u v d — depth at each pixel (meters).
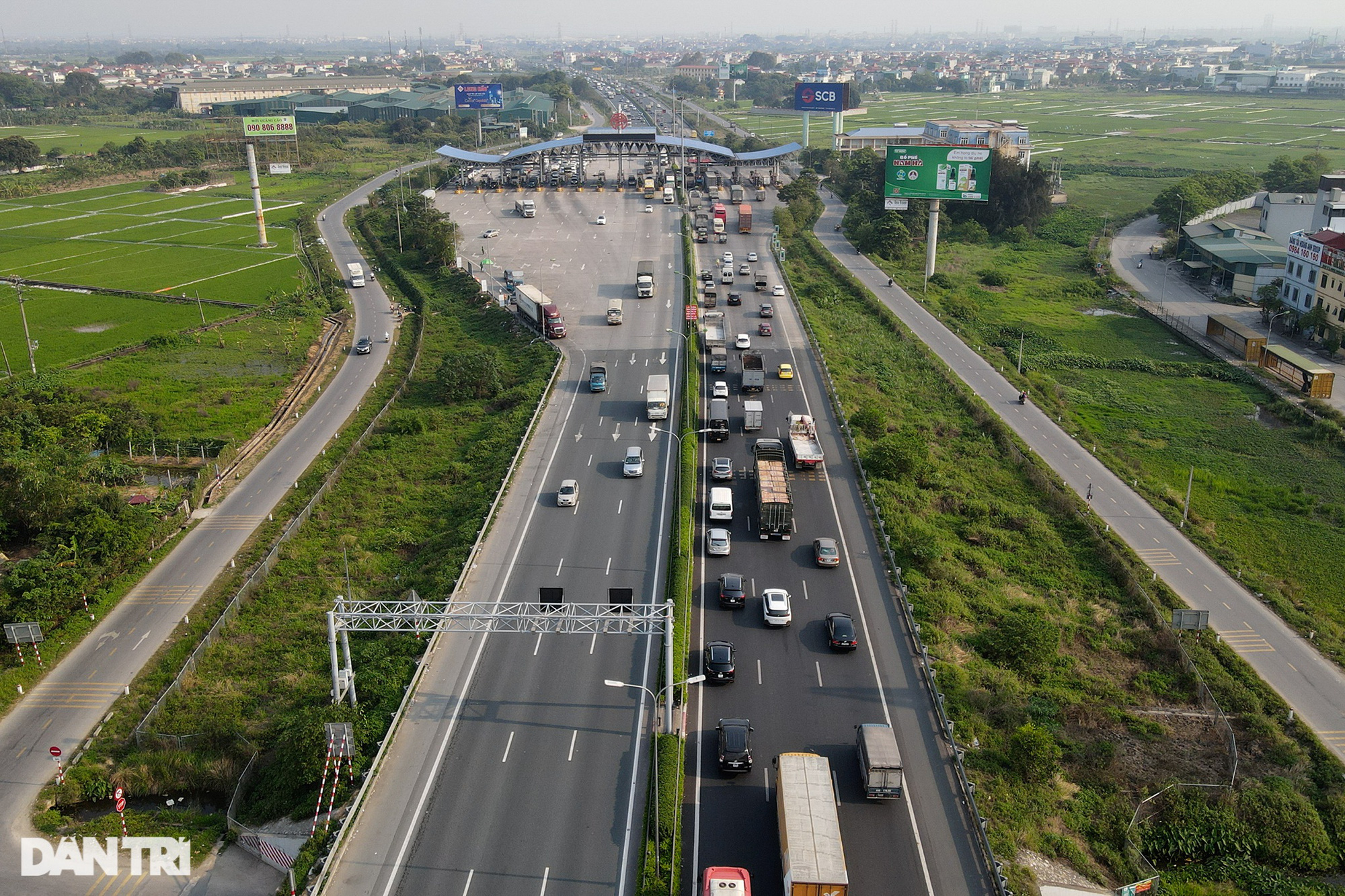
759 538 92.44
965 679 73.12
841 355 143.75
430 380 139.12
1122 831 60.69
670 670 64.81
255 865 59.34
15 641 75.62
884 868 55.81
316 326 165.50
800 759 58.56
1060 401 135.62
